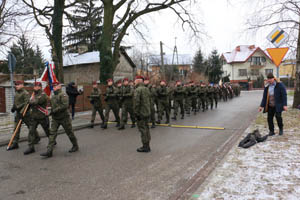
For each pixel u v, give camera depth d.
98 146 6.65
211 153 5.77
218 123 10.11
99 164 5.11
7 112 9.18
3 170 4.82
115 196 3.62
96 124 10.17
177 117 12.23
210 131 8.48
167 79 33.59
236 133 7.99
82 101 14.02
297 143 5.80
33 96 6.24
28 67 30.14
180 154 5.77
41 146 6.75
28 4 14.32
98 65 26.19
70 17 15.52
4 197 3.65
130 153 5.91
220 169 4.39
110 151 6.12
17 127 6.50
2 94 9.09
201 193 3.46
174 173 4.52
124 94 9.06
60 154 5.93
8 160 5.47
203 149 6.16
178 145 6.64
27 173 4.64
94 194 3.70
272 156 4.94
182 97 11.48
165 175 4.43
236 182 3.78
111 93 9.36
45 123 6.32
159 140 7.29
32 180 4.29
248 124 9.62
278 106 6.63
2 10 13.84
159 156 5.64
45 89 9.20
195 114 13.10
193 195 3.42
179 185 3.96
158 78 33.06
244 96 29.72
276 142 6.00
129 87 9.19
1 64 24.56
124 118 9.11
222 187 3.62
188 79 41.09
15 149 6.46
